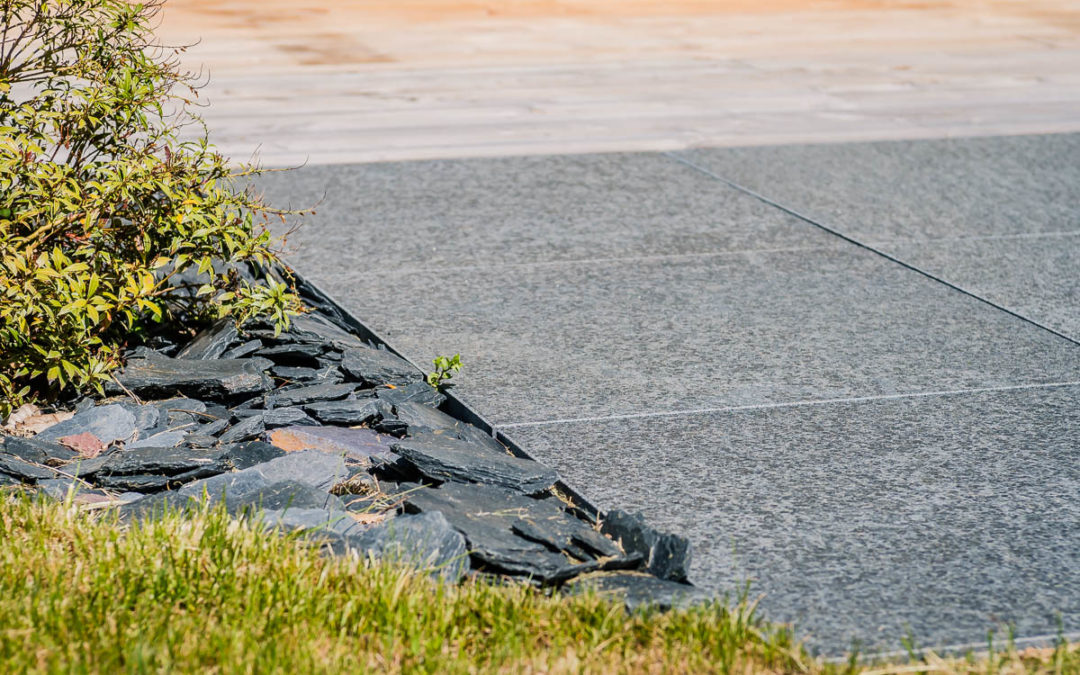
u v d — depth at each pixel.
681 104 12.85
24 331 4.96
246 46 15.61
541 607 3.71
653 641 3.57
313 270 7.36
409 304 6.80
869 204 9.09
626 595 3.87
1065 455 5.05
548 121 11.88
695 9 20.36
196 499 4.38
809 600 3.91
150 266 5.51
